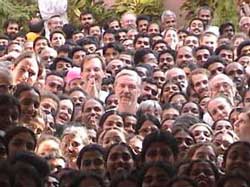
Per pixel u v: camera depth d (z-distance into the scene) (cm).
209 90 1280
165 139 862
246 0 2025
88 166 878
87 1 2212
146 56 1473
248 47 1520
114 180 816
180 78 1328
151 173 809
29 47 1573
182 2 2262
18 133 842
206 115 1178
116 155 877
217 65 1395
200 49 1513
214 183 839
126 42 1648
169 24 1858
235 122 1099
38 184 762
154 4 2262
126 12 2144
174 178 791
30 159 782
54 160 929
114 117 1053
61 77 1305
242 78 1371
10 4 2134
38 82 1243
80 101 1216
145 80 1275
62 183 831
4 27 1988
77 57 1505
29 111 999
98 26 1831
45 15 1930
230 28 1762
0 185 740
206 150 922
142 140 969
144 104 1141
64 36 1716
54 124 1070
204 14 1875
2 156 811
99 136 1006
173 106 1152
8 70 1102
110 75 1397
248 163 870
